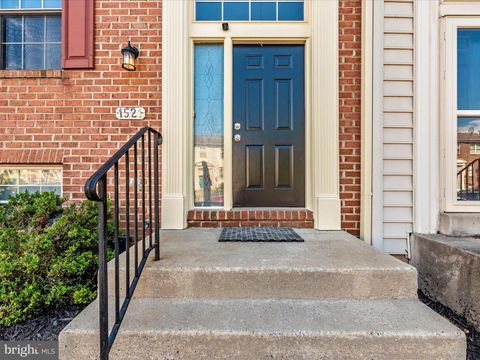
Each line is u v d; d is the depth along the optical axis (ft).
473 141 8.49
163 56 8.73
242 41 9.33
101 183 4.14
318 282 5.74
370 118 8.50
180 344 4.60
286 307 5.37
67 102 8.87
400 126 8.52
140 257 6.52
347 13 8.84
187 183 9.03
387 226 8.55
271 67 9.41
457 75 8.48
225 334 4.59
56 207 7.44
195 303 5.52
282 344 4.57
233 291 5.75
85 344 4.62
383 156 8.52
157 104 8.91
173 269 5.74
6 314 5.61
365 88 8.55
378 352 4.53
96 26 8.89
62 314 6.03
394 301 5.60
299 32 9.17
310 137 9.12
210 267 5.77
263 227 8.83
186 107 8.94
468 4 8.29
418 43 8.41
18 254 6.18
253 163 9.43
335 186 8.70
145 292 5.76
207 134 9.44
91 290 6.45
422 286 7.89
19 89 8.86
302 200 9.39
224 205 9.22
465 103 8.53
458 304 6.59
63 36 8.89
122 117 8.87
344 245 7.19
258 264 5.90
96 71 8.89
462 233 8.07
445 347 4.53
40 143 8.86
